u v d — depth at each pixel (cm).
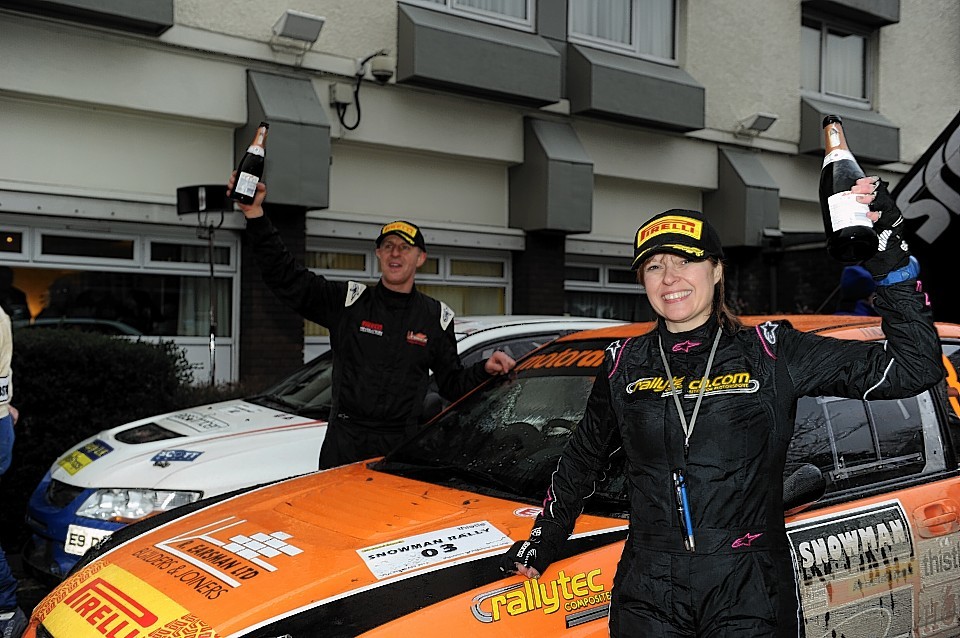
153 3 763
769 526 208
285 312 906
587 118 1091
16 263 787
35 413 580
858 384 205
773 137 1278
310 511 295
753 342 214
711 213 1244
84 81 776
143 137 832
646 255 217
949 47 1505
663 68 1145
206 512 312
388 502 295
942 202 637
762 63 1263
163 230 863
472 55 941
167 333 875
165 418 529
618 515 268
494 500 290
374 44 928
